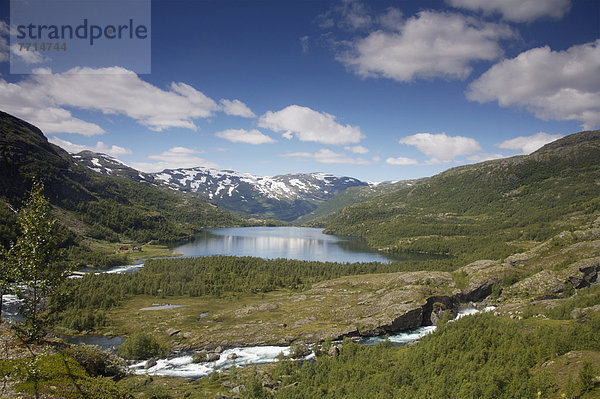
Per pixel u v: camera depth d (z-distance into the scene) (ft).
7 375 118.01
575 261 497.05
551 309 349.20
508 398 182.91
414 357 252.62
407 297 451.94
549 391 181.57
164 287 537.65
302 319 411.34
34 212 117.80
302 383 237.04
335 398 210.38
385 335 374.84
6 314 336.49
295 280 628.69
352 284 563.48
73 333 355.77
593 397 160.15
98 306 452.35
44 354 125.70
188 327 384.27
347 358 279.90
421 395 196.85
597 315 288.51
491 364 225.15
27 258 115.75
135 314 429.38
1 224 654.94
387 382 220.64
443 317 393.91
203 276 613.52
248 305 479.00
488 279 510.58
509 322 311.06
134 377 241.76
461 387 199.52
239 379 253.44
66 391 124.36
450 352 254.47
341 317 416.26
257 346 342.03
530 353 229.25
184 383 249.34
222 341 347.15
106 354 239.50
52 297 121.70
